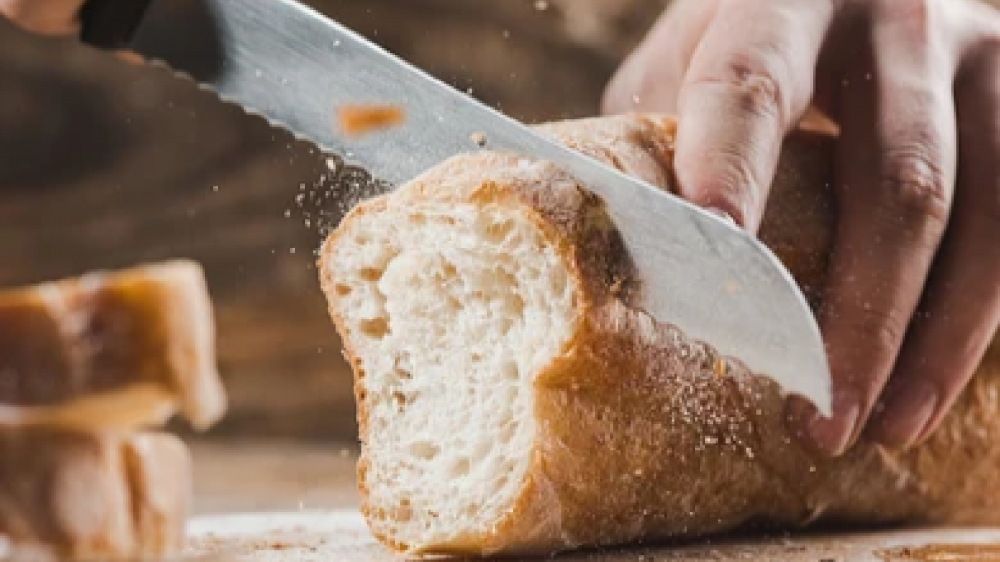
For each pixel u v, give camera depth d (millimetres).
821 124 507
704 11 547
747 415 443
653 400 419
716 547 445
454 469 417
